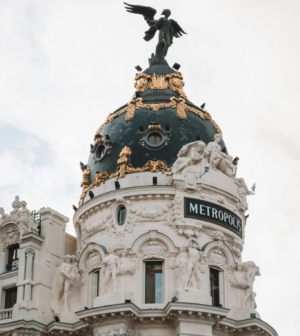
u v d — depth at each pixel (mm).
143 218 60562
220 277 61000
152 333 57219
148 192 60875
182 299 57094
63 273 61781
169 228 60219
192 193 61188
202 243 60406
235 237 62688
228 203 63094
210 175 62469
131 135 64500
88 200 63656
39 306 60688
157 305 58031
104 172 63969
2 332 60125
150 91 67938
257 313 61000
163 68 70250
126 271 58906
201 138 64938
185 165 61406
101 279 60219
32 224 63562
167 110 65625
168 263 59156
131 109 66250
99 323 57438
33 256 62625
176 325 56781
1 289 63344
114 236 60875
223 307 58375
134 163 63000
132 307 56406
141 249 59750
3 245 64938
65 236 65562
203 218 60781
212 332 58094
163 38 72250
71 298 61844
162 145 63438
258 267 62531
